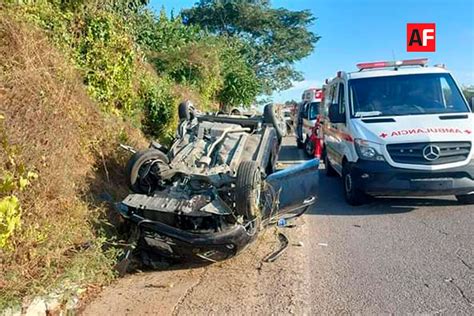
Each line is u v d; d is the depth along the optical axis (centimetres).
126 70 886
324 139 1232
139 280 525
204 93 1769
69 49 746
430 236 674
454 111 891
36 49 580
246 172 551
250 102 2252
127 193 683
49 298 415
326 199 938
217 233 526
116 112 845
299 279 525
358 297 479
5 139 399
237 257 595
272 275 538
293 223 755
